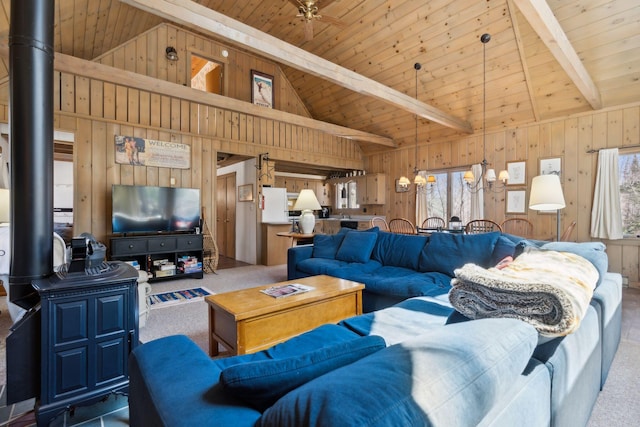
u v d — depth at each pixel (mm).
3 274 2375
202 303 3643
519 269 1293
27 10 1608
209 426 696
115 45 4828
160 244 4621
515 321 902
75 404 1628
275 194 6512
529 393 904
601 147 4602
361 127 7254
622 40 3742
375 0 4539
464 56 4734
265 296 2275
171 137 5160
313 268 3582
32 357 1590
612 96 4406
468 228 4957
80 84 4434
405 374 603
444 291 2561
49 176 1695
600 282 1907
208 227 5477
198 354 1053
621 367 2104
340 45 5480
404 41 4922
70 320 1619
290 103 7000
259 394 750
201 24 2793
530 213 5297
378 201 7406
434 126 6375
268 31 5668
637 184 4398
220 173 7801
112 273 1791
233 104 5004
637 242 4316
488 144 5820
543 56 4309
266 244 6125
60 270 1836
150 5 2520
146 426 890
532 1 2686
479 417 645
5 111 3977
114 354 1742
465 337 760
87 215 4461
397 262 3418
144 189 4633
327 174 8938
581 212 4781
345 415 501
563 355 1124
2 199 2738
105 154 4605
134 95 4848
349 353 833
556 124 5035
